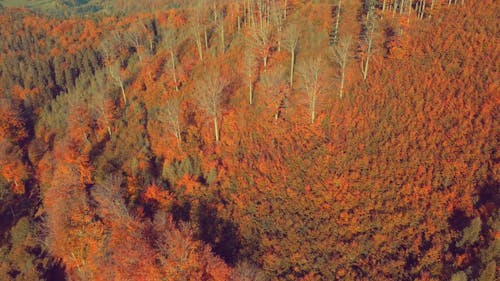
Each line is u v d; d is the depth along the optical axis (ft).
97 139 245.24
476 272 104.58
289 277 128.47
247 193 163.84
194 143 201.77
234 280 119.44
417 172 146.61
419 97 175.94
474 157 144.77
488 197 133.08
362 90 192.34
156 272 117.70
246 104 208.95
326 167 161.79
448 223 129.08
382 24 230.27
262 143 187.21
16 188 261.03
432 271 116.06
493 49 184.65
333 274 127.75
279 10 256.32
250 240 145.48
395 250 129.08
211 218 159.63
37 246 199.11
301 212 149.69
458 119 160.35
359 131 171.32
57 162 246.47
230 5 343.87
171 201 170.19
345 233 138.51
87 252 155.94
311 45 228.22
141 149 211.00
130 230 136.67
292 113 194.18
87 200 170.71
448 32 207.00
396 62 200.85
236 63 243.81
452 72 183.42
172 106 210.79
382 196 144.87
